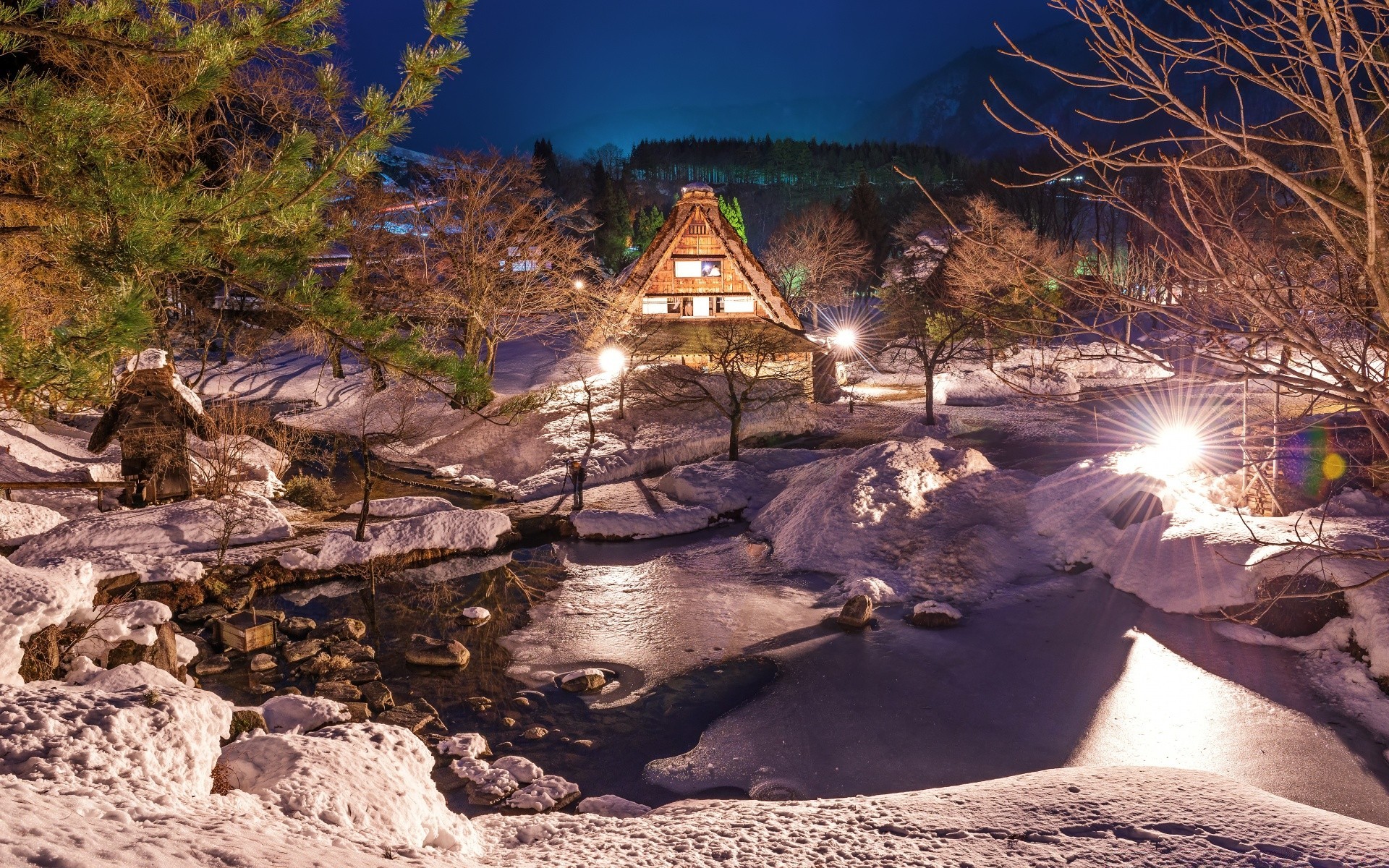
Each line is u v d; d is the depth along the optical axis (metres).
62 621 10.22
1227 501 25.45
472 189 47.59
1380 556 6.55
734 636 21.70
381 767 9.47
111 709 7.66
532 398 10.31
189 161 19.50
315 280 8.62
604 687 19.11
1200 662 18.91
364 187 42.62
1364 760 15.12
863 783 14.95
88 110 7.89
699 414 44.75
